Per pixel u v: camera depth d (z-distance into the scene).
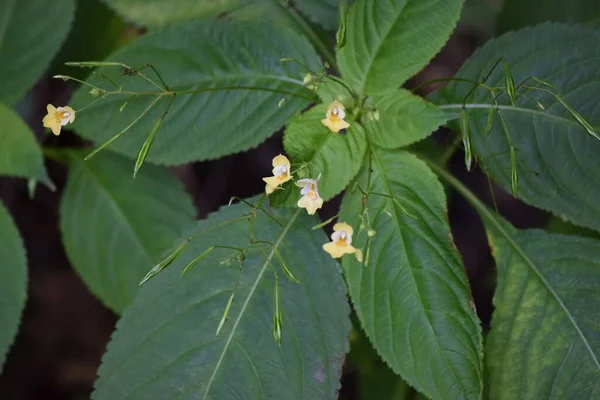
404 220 0.97
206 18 1.02
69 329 1.25
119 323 0.98
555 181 1.00
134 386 0.97
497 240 1.02
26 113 1.18
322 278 0.99
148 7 1.05
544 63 1.00
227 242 0.99
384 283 0.97
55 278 1.26
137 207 1.07
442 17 0.98
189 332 0.98
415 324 0.96
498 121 1.00
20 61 1.06
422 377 0.96
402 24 0.98
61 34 1.06
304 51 1.01
